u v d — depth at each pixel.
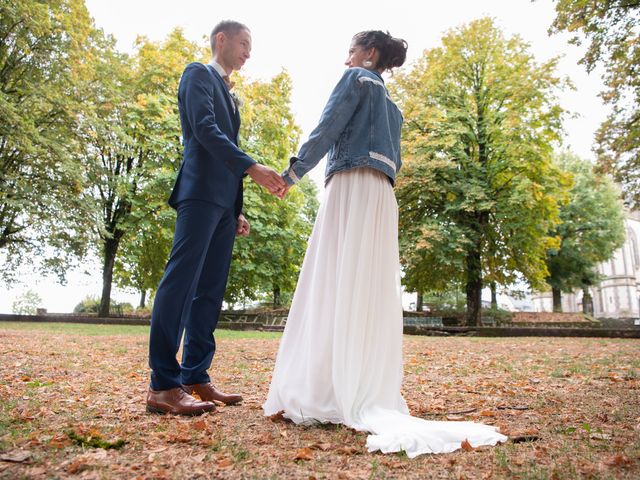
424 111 20.73
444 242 20.28
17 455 1.90
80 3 17.92
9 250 19.42
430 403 3.39
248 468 1.83
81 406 2.96
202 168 3.10
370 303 2.66
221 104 3.30
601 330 14.97
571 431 2.47
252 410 2.96
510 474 1.79
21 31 15.82
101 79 19.55
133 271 25.28
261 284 21.64
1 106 14.18
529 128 20.89
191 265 2.99
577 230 34.12
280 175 2.78
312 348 2.62
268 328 18.11
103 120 18.53
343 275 2.64
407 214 22.05
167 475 1.73
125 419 2.63
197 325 3.30
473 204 20.08
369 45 3.05
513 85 20.89
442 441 2.17
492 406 3.24
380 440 2.13
